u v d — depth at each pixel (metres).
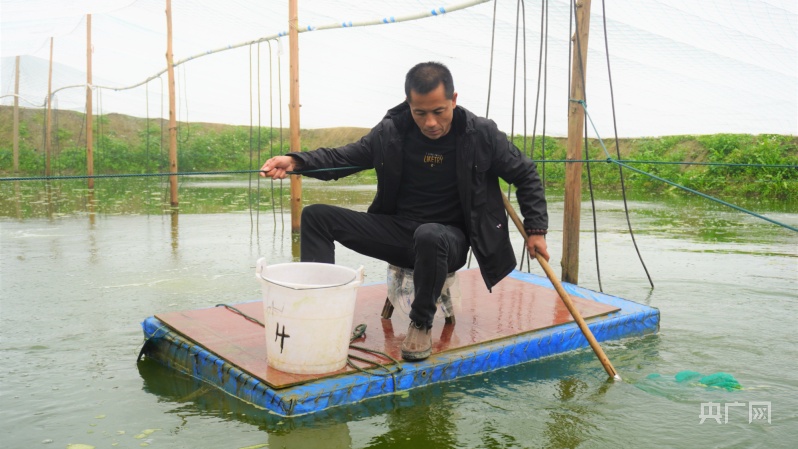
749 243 6.80
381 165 3.03
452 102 2.83
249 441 2.37
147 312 4.09
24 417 2.57
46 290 4.65
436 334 3.24
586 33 4.53
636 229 7.86
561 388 2.90
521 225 3.08
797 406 2.71
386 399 2.73
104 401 2.73
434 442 2.38
